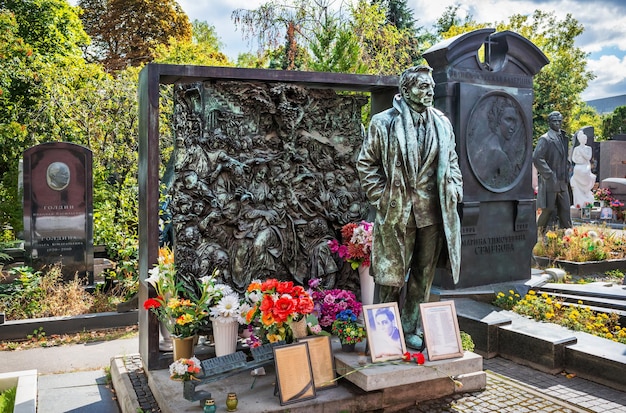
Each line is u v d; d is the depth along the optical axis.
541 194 12.88
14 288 8.92
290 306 4.58
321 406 4.45
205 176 5.73
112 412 5.16
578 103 38.22
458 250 4.94
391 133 4.84
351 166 6.49
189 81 5.68
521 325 6.58
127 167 13.80
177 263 5.62
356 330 4.99
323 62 13.38
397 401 4.73
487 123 8.38
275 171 6.07
